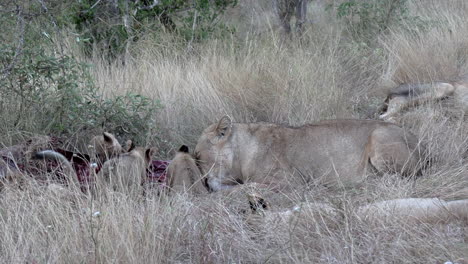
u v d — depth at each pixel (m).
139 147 9.95
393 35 15.41
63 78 10.67
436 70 14.09
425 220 7.94
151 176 9.85
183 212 7.96
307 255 7.17
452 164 9.86
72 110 10.62
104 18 14.39
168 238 7.39
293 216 7.91
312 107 11.95
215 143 9.94
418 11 17.33
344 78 14.03
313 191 9.12
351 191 9.15
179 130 11.62
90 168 8.78
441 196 8.79
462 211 8.00
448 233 7.64
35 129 10.52
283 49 14.66
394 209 7.94
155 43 14.30
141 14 14.78
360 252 7.23
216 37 14.98
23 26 10.23
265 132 9.95
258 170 9.80
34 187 8.23
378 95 13.68
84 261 6.88
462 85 12.12
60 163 9.24
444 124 11.08
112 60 14.26
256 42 15.08
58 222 7.40
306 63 13.48
